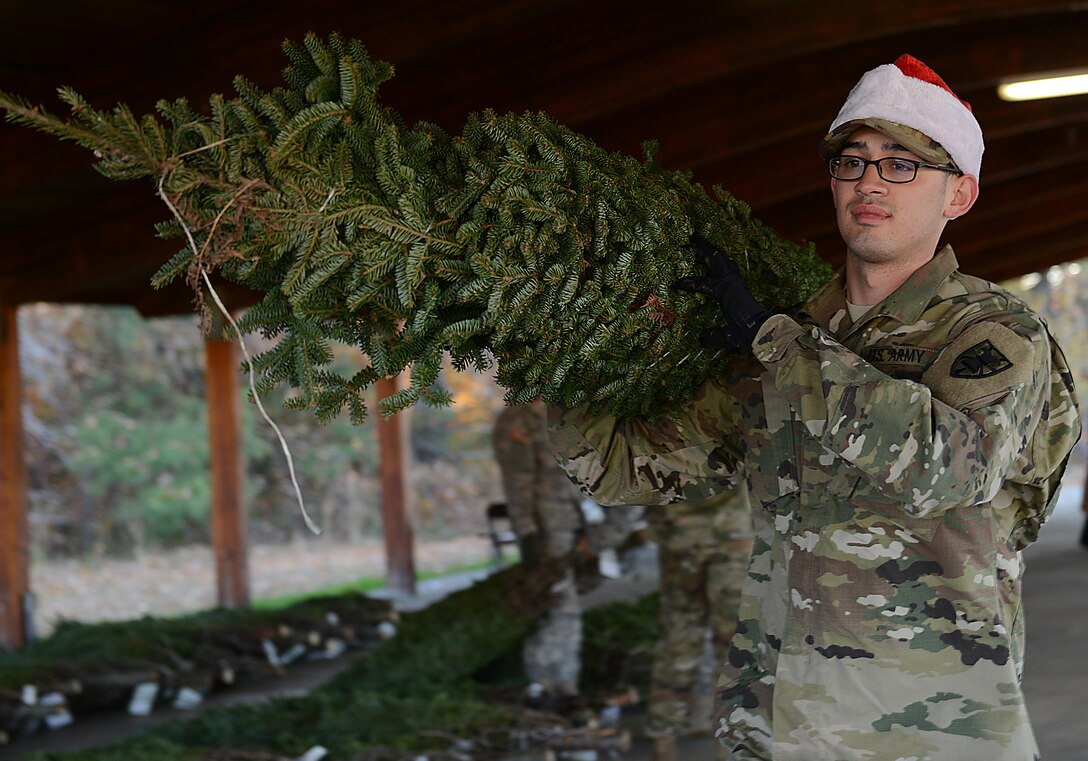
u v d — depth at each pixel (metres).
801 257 2.46
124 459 17.22
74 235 7.50
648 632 5.84
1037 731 4.98
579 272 1.97
